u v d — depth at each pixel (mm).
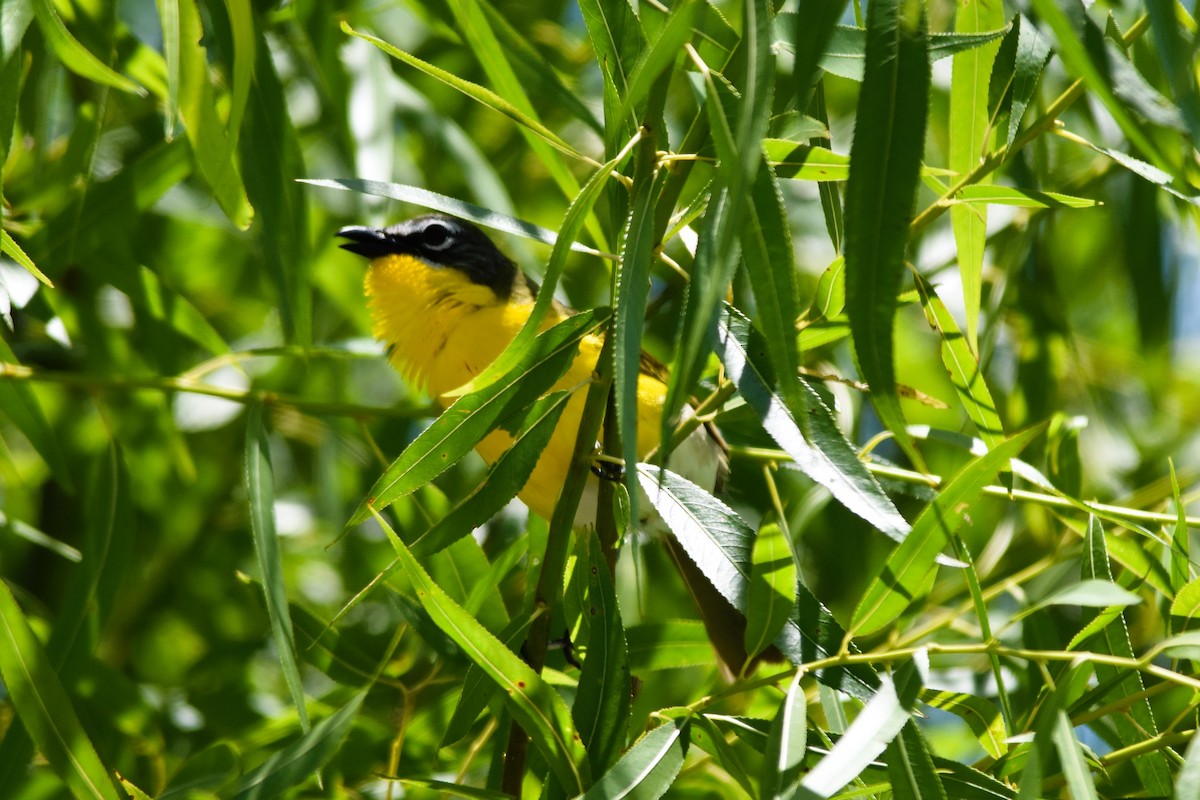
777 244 4180
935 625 7355
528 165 10570
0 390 7555
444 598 4988
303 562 10359
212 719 8586
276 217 6969
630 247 4414
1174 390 10828
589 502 8242
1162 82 5996
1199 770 4234
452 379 8328
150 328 8328
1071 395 10469
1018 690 7840
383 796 7109
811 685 8000
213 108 5629
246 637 10000
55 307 8359
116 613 9867
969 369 6145
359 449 9586
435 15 7945
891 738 4477
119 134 9781
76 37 7188
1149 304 8992
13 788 6410
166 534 9820
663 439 4094
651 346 10016
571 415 7707
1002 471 6180
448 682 7480
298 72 9391
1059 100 5512
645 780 4789
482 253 8680
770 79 3803
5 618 5617
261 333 10414
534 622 5707
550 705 5051
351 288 9773
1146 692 5496
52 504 10219
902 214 4059
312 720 7301
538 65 7238
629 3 5449
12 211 7598
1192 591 5391
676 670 8797
